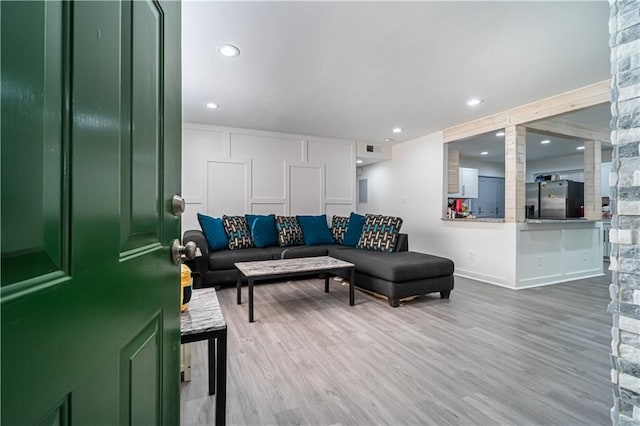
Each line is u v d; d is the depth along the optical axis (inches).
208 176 177.8
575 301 127.6
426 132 194.2
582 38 85.4
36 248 13.9
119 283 21.4
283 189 197.2
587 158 179.3
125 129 22.5
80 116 16.9
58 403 15.2
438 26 80.0
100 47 18.9
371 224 163.6
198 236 140.3
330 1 70.7
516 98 133.3
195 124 174.4
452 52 93.2
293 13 74.9
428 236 199.8
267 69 105.0
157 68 29.4
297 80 114.3
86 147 17.5
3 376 12.1
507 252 152.3
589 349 82.7
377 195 250.8
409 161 216.4
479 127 164.9
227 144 181.9
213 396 62.3
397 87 121.0
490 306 120.6
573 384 66.1
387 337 90.6
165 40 31.7
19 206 13.0
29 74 13.5
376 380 67.7
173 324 34.3
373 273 126.9
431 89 122.8
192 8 72.8
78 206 16.8
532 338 89.9
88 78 17.6
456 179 200.7
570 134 165.5
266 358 77.6
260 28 81.0
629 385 27.8
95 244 18.5
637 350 27.4
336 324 100.9
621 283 28.6
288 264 122.8
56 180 15.2
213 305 56.0
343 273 148.9
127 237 22.8
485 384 66.1
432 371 71.5
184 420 54.9
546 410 57.6
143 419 25.6
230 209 183.3
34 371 13.7
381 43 88.3
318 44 88.7
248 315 108.1
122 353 21.9
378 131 192.2
